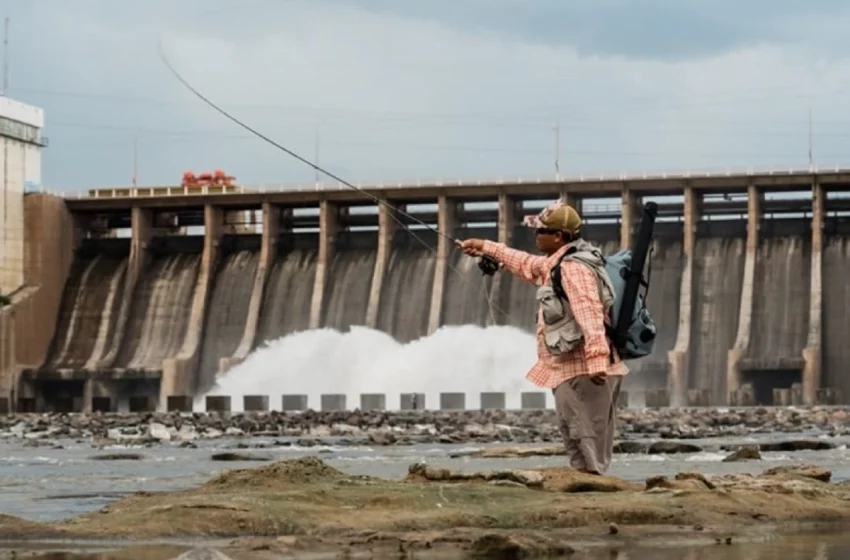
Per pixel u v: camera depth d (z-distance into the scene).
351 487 19.62
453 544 15.63
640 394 143.88
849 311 152.12
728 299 154.75
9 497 27.53
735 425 87.12
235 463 44.09
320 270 163.12
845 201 158.00
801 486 20.36
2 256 167.50
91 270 174.50
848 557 14.24
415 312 160.75
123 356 168.88
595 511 17.88
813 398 146.00
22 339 167.38
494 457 45.00
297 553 15.02
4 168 167.75
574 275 20.44
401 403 144.12
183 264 172.38
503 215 157.88
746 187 153.50
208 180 178.12
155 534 16.73
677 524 17.77
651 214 20.91
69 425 92.44
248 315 164.38
